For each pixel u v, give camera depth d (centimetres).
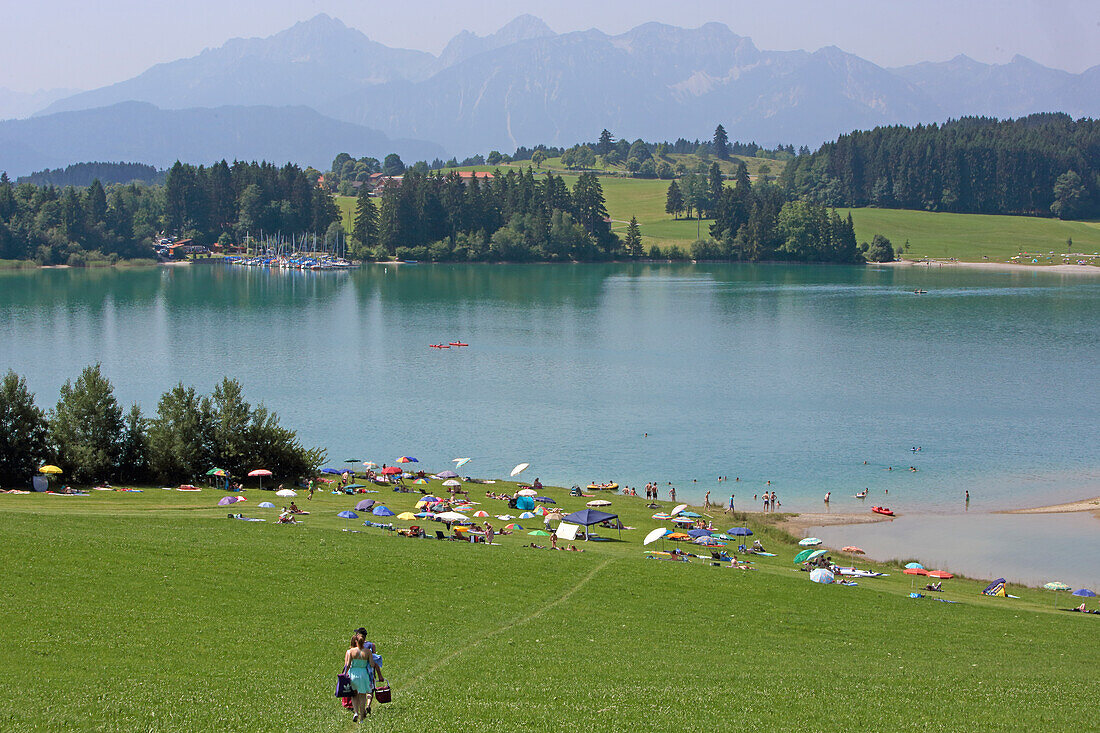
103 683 3278
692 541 6512
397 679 3516
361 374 14975
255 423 8038
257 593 4397
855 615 4819
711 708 3375
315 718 3078
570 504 7775
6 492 6756
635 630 4325
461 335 19612
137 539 5034
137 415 7881
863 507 8406
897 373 15388
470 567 5103
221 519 5803
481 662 3731
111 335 18775
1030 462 9994
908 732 3253
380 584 4684
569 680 3584
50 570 4394
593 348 18075
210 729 2969
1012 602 5591
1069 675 4053
